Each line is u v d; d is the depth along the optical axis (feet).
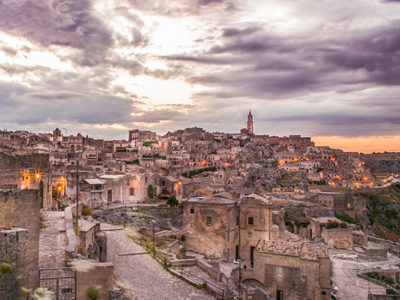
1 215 64.39
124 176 272.10
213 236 201.57
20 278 59.26
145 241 174.19
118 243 154.51
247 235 207.41
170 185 315.99
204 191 391.86
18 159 152.66
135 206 252.83
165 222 239.09
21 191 69.10
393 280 217.97
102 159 600.39
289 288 149.89
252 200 208.74
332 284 186.80
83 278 69.67
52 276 71.20
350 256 262.47
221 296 106.52
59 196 232.12
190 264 141.28
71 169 376.68
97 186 249.14
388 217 570.87
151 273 119.03
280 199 449.06
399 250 292.20
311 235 336.08
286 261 151.74
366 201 586.45
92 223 138.21
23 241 60.59
